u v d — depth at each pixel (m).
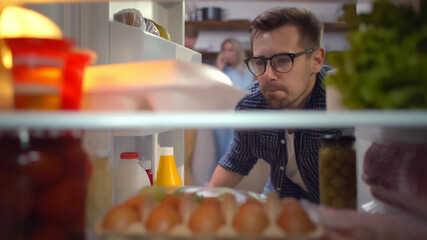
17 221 0.54
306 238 0.61
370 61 0.61
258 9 2.25
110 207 0.79
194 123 0.49
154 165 1.39
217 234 0.62
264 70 1.32
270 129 1.32
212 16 2.24
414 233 0.63
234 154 1.47
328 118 0.50
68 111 0.56
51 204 0.56
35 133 0.56
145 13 1.45
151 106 0.67
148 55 1.01
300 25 1.29
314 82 1.35
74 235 0.59
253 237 0.61
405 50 0.59
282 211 0.65
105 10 0.94
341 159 0.81
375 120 0.50
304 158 1.28
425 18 0.61
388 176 0.74
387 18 0.63
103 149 0.90
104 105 0.67
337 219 0.66
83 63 0.61
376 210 0.81
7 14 0.74
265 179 1.77
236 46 2.23
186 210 0.67
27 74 0.56
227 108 0.71
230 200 0.69
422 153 0.65
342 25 1.96
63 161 0.58
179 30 1.70
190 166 2.00
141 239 0.63
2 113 0.49
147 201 0.68
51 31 0.78
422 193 0.64
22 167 0.54
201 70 0.66
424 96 0.56
